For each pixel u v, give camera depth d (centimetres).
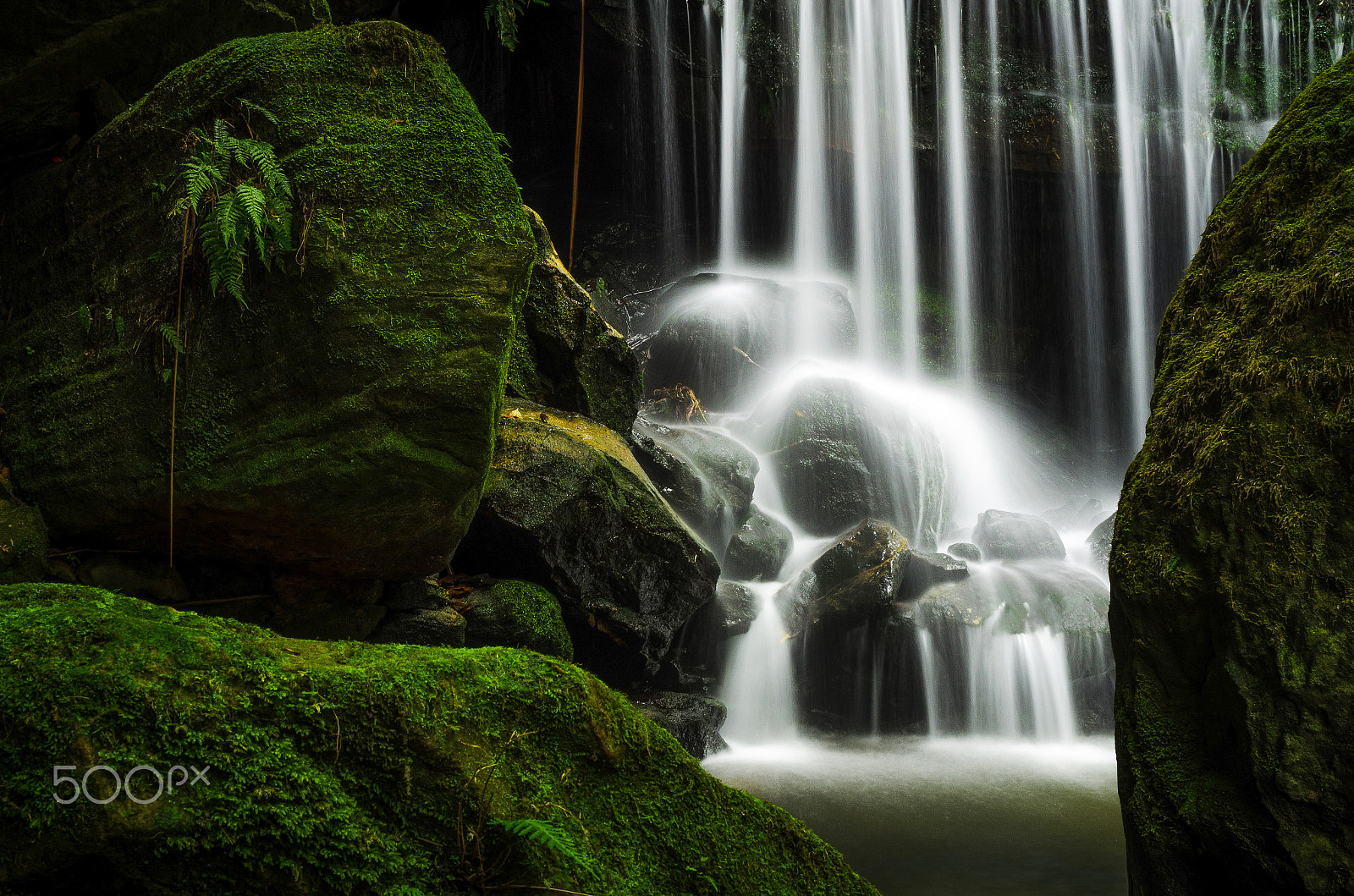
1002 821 561
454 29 1241
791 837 287
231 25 569
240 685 225
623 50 1240
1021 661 803
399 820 227
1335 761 264
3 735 206
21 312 499
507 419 611
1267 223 314
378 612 480
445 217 409
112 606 244
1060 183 1548
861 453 1031
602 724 265
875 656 794
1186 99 1625
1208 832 287
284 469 402
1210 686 296
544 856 233
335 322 398
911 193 1491
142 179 455
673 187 1415
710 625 737
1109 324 1585
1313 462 279
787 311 1275
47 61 518
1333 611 269
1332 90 316
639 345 1255
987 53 1539
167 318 422
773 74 1366
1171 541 309
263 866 211
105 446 429
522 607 551
